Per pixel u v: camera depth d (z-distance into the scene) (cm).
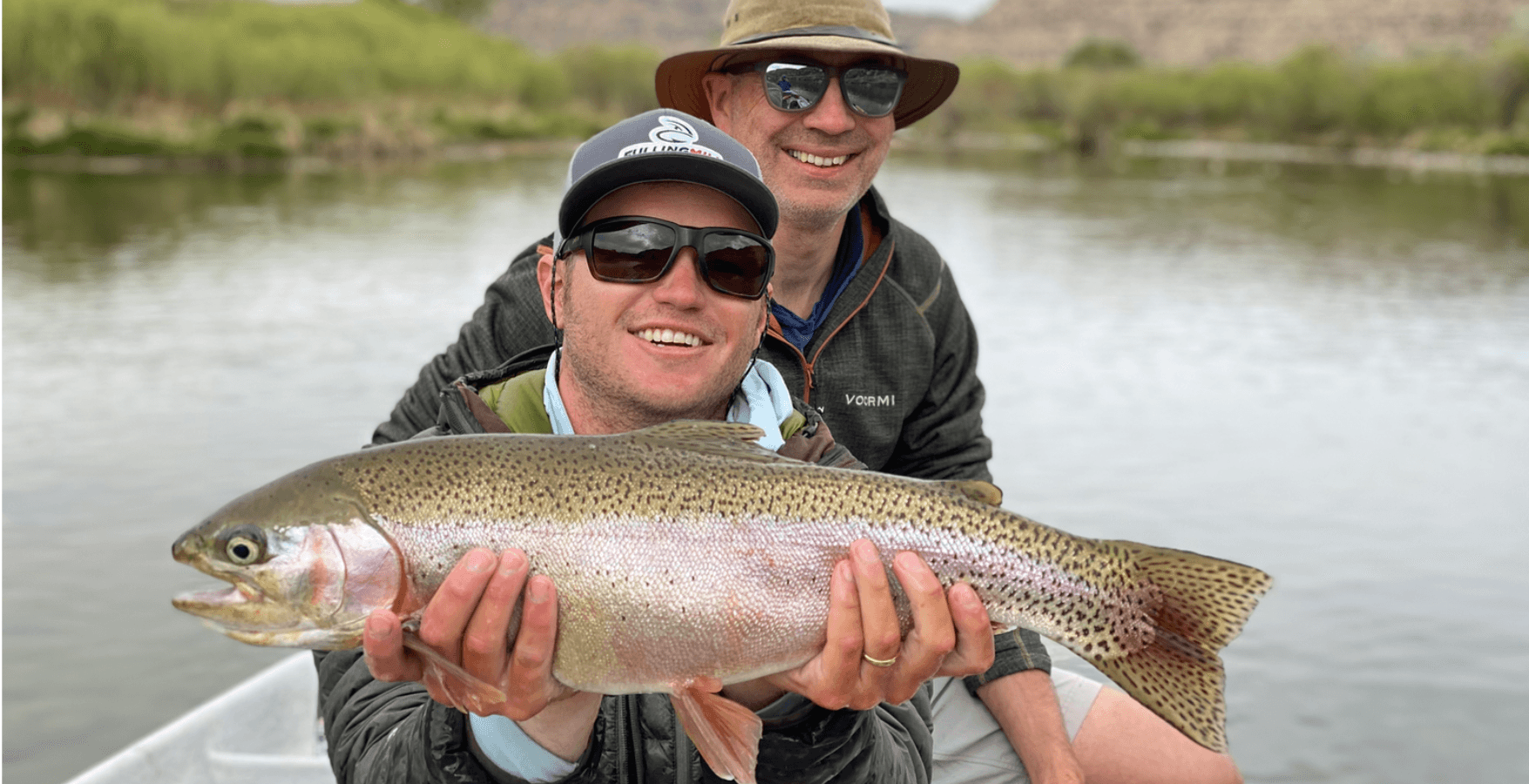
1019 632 372
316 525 211
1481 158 8062
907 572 214
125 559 721
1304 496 910
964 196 3750
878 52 376
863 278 383
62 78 4691
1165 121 10069
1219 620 230
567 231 240
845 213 375
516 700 209
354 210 2941
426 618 200
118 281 1761
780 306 378
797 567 220
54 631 632
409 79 7244
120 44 4819
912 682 221
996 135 10212
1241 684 621
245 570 211
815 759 222
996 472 956
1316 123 9419
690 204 236
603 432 253
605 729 226
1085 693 381
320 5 8675
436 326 1477
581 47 9894
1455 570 771
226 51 5334
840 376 383
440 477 215
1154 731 373
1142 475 955
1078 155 7638
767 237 244
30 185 3412
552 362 258
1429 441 1080
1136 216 3238
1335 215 3409
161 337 1357
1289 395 1250
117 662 611
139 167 4347
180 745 395
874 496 227
